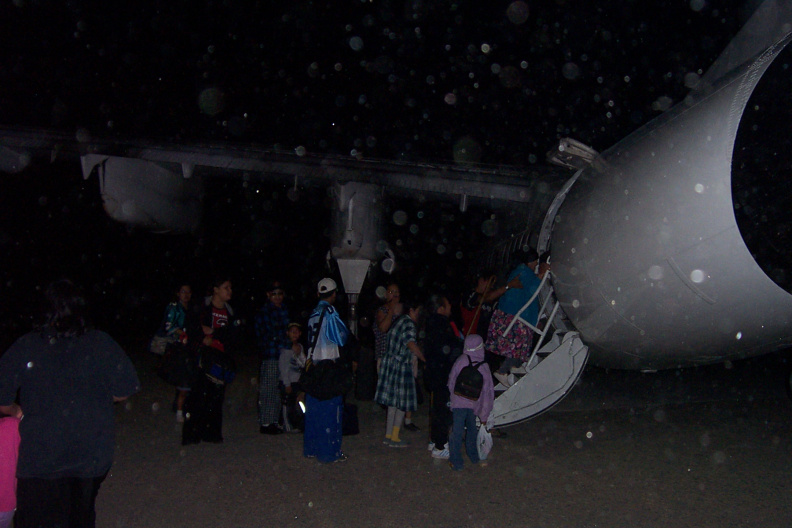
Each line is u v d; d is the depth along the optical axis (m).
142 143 10.74
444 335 5.90
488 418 5.61
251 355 13.48
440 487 5.02
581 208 6.32
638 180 5.73
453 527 4.20
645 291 5.68
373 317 8.48
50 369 3.07
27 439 2.99
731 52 6.50
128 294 23.36
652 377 10.45
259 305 21.12
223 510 4.51
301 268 23.09
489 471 5.44
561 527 4.18
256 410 8.10
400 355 6.28
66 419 3.02
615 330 6.19
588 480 5.16
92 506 3.18
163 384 9.82
